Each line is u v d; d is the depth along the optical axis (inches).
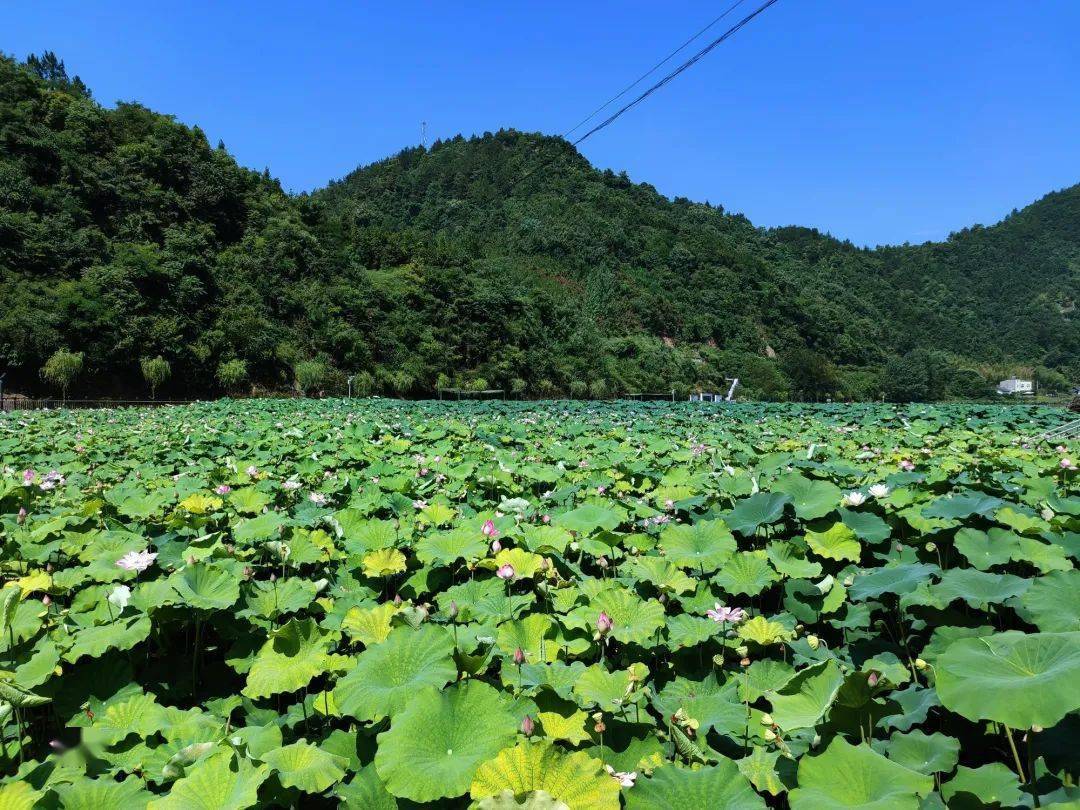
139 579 169.9
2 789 84.2
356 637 128.0
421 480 296.0
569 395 3703.3
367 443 455.5
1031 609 118.4
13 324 1822.1
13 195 2203.5
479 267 4045.3
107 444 469.4
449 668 103.9
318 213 3540.8
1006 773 86.2
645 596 165.2
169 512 243.3
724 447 460.4
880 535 172.1
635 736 108.1
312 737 115.3
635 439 509.0
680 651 141.8
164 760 100.8
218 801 82.0
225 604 134.9
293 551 178.5
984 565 149.9
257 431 559.8
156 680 133.7
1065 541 162.1
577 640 136.6
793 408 1234.6
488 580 162.7
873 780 78.2
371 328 2992.1
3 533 196.4
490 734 88.2
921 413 924.0
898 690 118.0
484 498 297.1
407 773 82.1
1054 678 77.0
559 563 184.4
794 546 163.3
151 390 2176.4
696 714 117.3
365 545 189.2
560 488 287.7
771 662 132.3
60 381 1849.2
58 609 154.4
